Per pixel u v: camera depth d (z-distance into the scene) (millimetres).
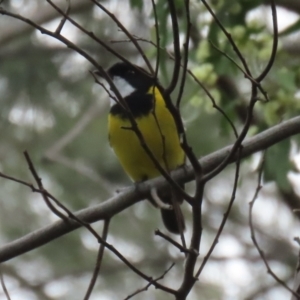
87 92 13953
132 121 5270
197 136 12641
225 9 9078
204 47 8977
